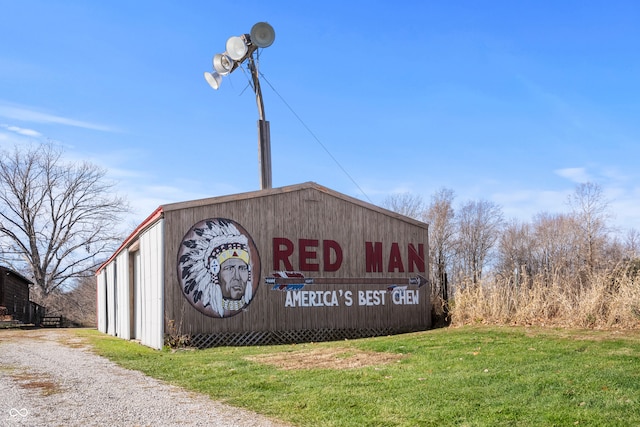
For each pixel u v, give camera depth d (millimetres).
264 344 16234
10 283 36594
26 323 38094
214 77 18578
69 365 11234
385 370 9328
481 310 16703
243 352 12922
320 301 17328
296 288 16984
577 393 7008
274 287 16625
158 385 8883
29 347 15094
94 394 8133
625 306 12898
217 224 15906
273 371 9836
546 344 11000
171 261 15086
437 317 19172
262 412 6941
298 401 7398
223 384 8789
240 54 17984
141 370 10508
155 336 15094
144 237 17047
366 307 18094
